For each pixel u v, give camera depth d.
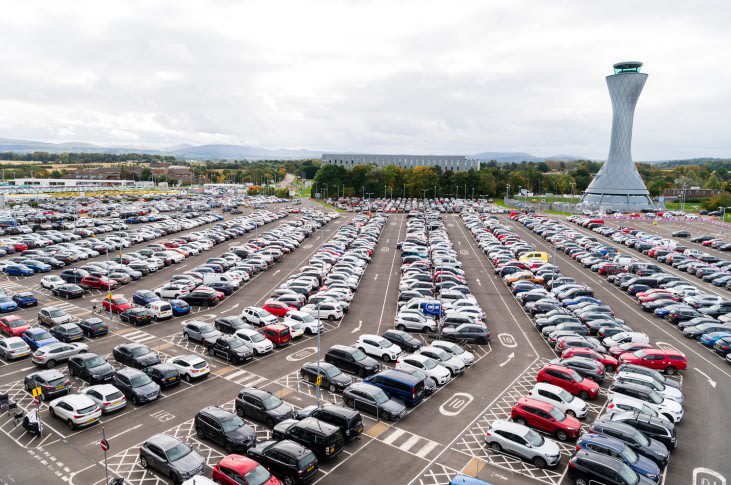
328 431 27.86
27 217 120.50
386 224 136.62
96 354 40.31
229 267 76.75
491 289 68.12
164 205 157.12
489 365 42.47
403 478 26.52
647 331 51.41
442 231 111.06
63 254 77.50
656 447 27.97
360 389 34.19
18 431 31.23
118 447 29.39
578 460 25.81
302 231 110.31
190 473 25.44
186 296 59.12
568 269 80.81
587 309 53.22
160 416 33.16
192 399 35.66
